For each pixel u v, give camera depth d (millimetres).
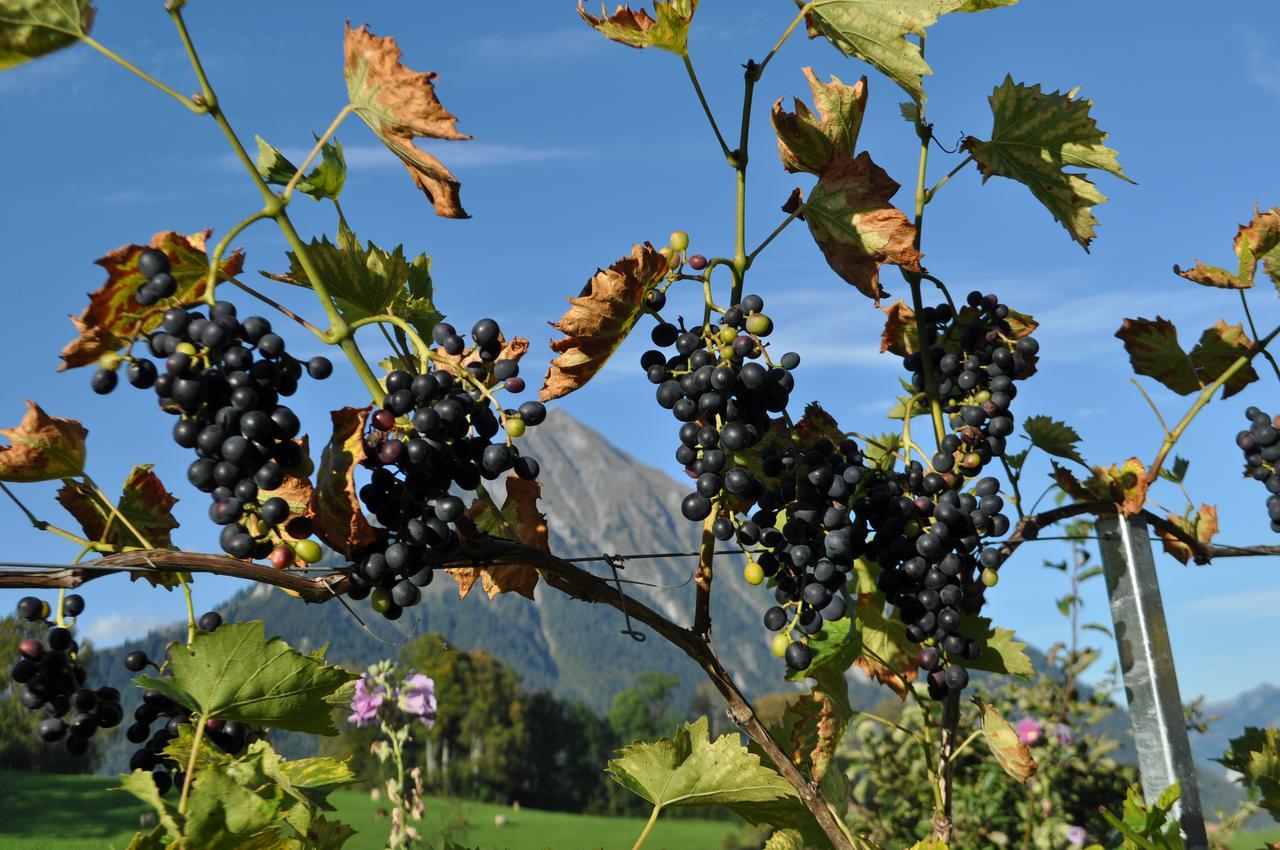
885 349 2820
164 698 1742
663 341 1939
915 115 2621
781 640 2033
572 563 1825
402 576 1562
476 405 1606
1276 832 4086
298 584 1495
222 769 1410
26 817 22297
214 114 1489
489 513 2061
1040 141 2555
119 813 23312
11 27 1413
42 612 1681
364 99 1640
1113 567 2598
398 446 1486
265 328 1460
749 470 2135
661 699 87500
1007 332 2576
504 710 65188
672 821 38469
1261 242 2684
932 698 2219
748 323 1867
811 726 2137
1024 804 6031
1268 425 2883
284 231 1546
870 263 2098
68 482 1770
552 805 66188
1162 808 1848
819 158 2229
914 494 2234
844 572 2037
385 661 5684
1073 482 2684
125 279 1454
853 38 2055
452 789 50406
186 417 1440
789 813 2115
